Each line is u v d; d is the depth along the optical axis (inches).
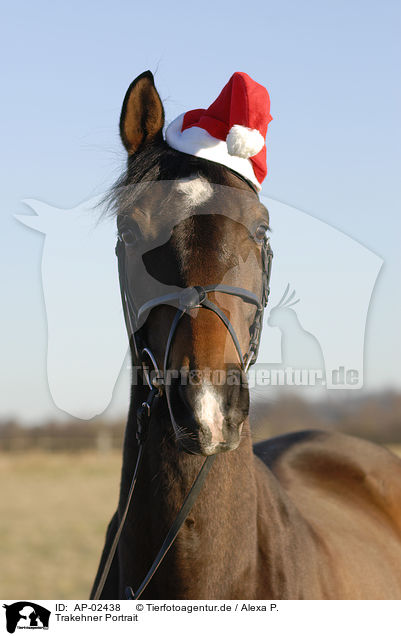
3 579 250.5
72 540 332.2
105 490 535.5
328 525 107.6
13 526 372.2
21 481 596.4
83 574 259.9
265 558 81.7
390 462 137.6
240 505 78.2
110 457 816.3
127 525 79.4
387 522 125.8
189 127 84.0
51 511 427.5
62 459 796.0
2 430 970.1
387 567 111.3
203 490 75.6
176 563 75.3
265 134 84.8
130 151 85.4
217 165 78.8
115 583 88.0
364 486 129.6
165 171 77.5
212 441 66.6
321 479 127.3
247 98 81.1
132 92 85.0
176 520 74.7
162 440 76.4
